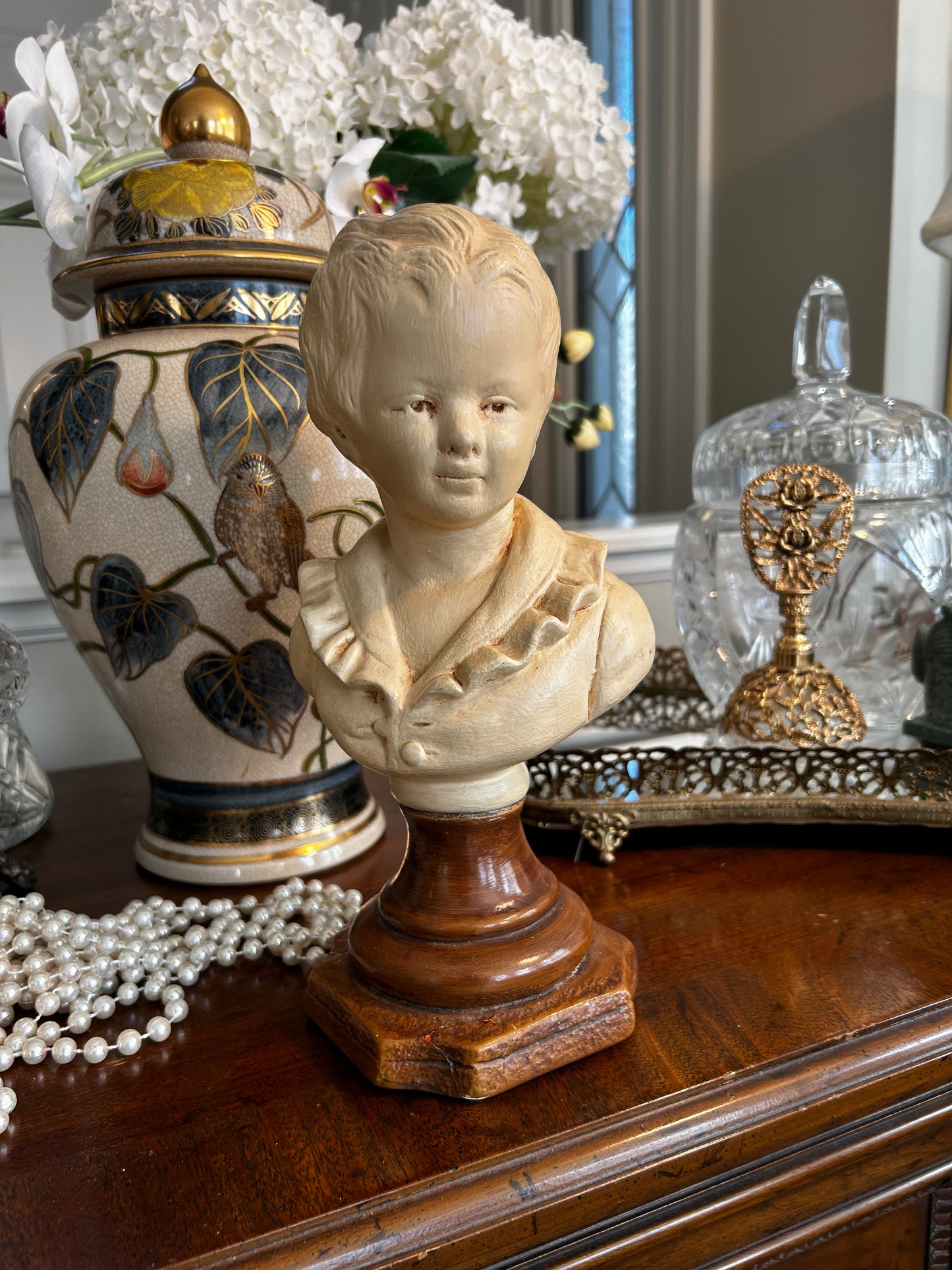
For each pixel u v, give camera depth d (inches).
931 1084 14.6
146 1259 10.9
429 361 11.7
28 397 19.4
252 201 19.3
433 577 13.9
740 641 25.1
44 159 19.2
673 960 16.8
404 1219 11.5
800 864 20.6
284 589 19.0
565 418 33.6
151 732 20.5
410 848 15.1
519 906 14.4
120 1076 14.5
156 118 22.9
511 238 12.4
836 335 25.2
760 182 45.6
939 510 23.4
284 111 22.7
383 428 12.2
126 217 19.1
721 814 20.9
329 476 18.9
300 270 19.4
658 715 29.2
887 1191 14.9
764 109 44.9
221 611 18.8
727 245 48.3
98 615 19.2
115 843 24.1
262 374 18.2
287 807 21.2
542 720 13.3
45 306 35.6
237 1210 11.6
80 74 23.6
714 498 26.4
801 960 16.6
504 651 13.1
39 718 32.3
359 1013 14.1
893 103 38.2
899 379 40.3
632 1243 12.6
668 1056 14.0
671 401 51.9
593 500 57.6
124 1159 12.5
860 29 39.2
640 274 51.3
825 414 24.2
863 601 24.4
